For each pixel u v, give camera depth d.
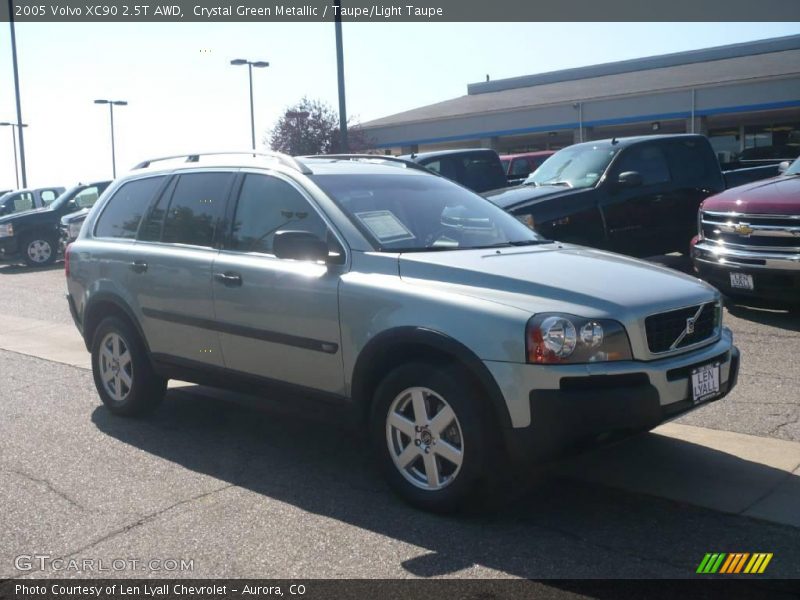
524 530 4.32
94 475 5.33
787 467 5.04
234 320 5.48
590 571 3.87
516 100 40.38
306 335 5.06
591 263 4.90
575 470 5.11
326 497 4.87
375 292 4.70
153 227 6.32
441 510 4.48
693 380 4.46
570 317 4.16
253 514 4.64
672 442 5.54
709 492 4.73
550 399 4.09
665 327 4.45
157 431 6.25
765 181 9.43
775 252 8.46
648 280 4.68
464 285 4.53
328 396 5.04
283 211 5.45
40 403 7.16
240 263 5.46
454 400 4.32
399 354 4.70
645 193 10.99
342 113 18.11
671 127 36.09
